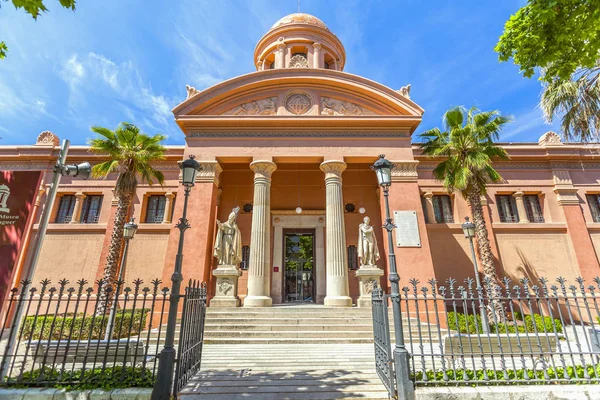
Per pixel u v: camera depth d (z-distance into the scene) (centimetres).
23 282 573
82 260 1688
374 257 1380
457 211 1786
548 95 852
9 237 563
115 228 1401
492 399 489
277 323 1127
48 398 484
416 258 1389
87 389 501
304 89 1670
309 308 1238
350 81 1659
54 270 1664
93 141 1427
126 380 527
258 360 786
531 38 555
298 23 2250
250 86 1650
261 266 1362
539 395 488
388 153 1555
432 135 1527
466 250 1717
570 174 1825
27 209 581
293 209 1819
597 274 1622
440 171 1522
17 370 696
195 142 1555
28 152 1816
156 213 1814
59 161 665
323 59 2245
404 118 1573
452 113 1433
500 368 613
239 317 1165
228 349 927
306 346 966
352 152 1552
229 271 1304
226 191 1819
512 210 1809
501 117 1396
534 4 539
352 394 552
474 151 1406
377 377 642
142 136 1465
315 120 1570
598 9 498
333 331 1079
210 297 1426
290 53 2250
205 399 532
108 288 551
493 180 1442
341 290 1332
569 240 1698
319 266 1759
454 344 684
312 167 1888
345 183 1844
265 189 1487
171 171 1842
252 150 1545
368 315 1186
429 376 548
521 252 1694
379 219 1778
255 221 1429
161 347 924
